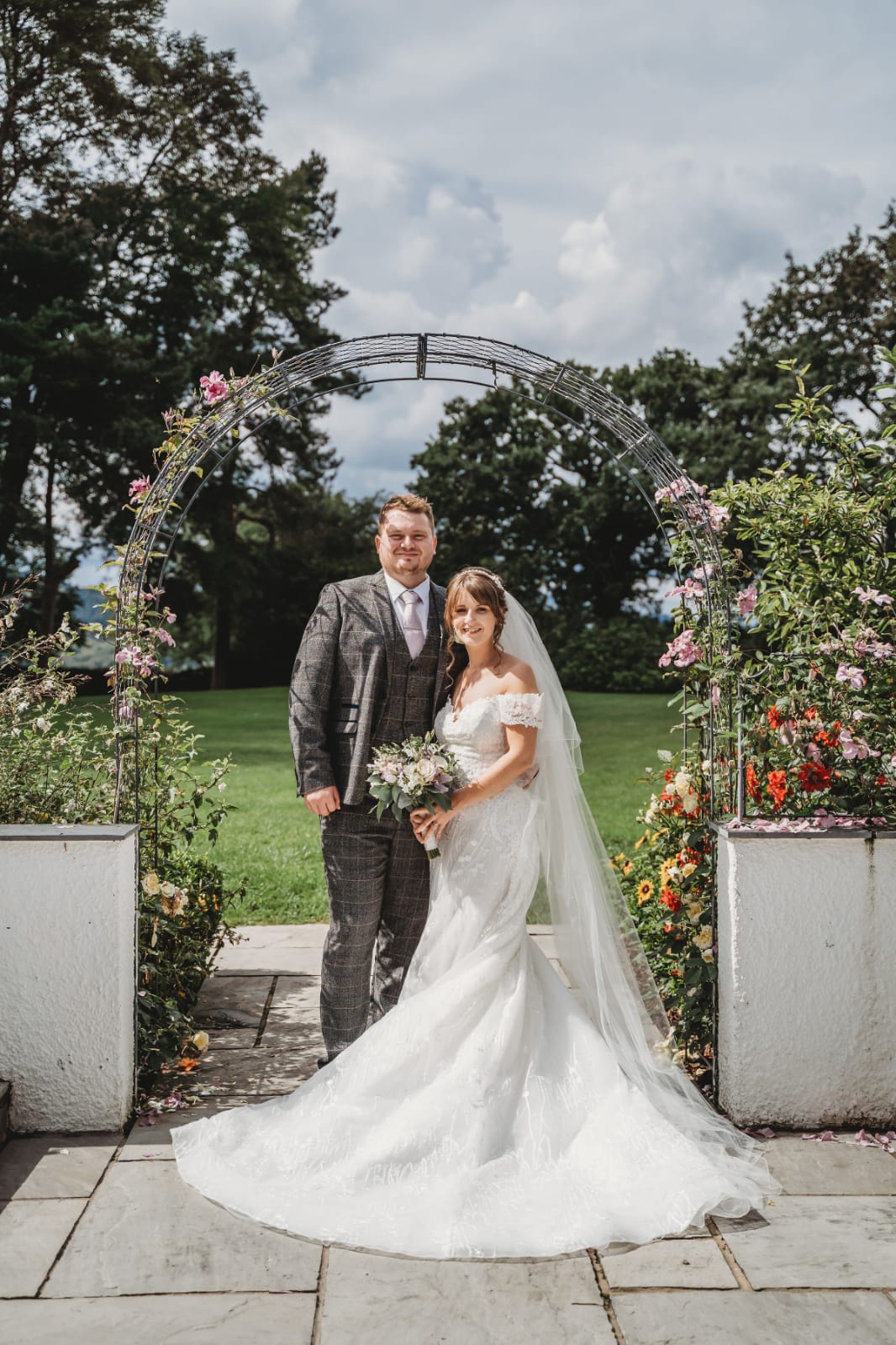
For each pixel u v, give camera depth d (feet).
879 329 73.46
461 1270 7.34
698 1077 10.56
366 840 10.67
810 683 10.14
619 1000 10.25
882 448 11.14
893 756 9.76
